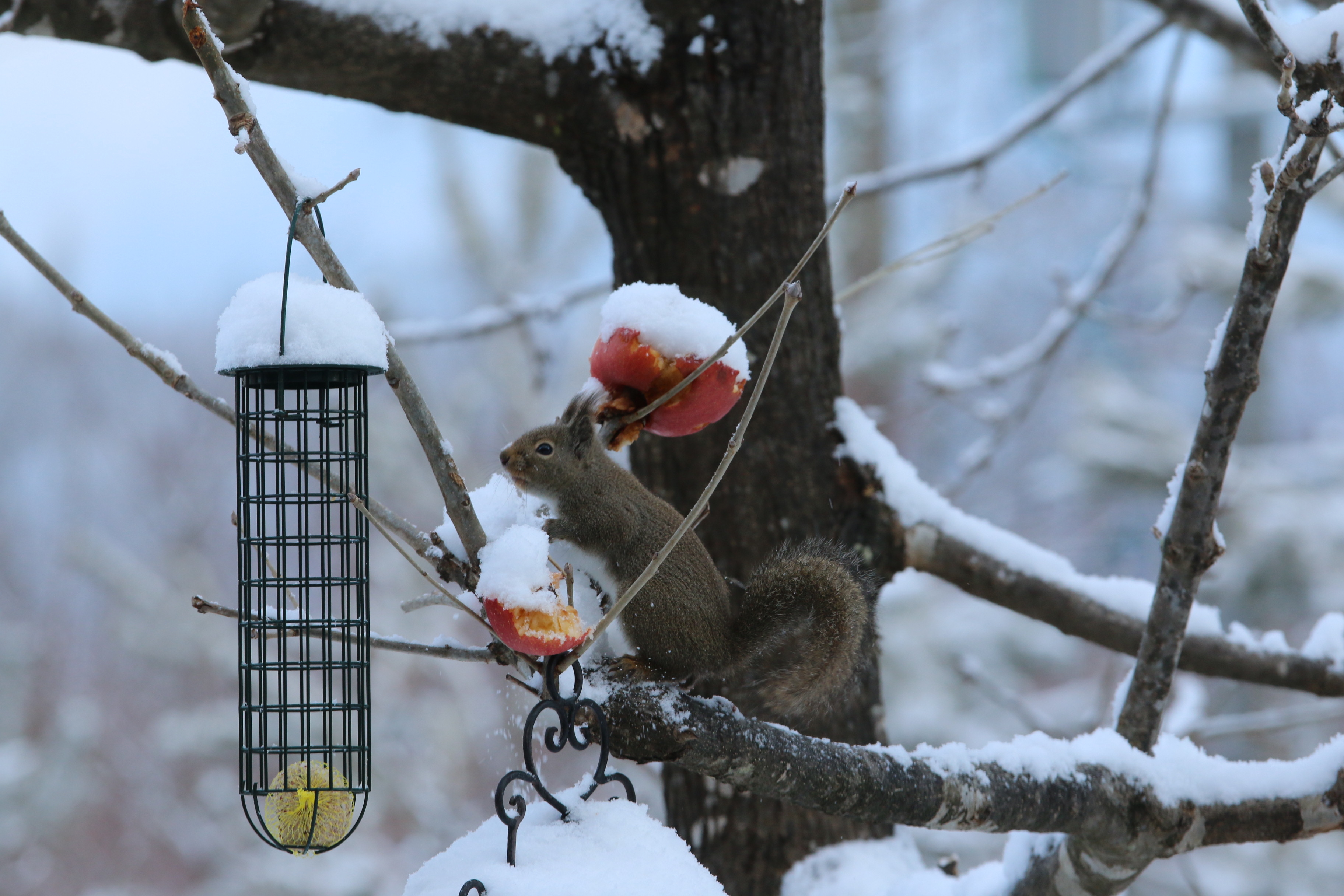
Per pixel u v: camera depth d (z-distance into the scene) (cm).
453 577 558
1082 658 2305
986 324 2838
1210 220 2631
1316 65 549
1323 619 888
